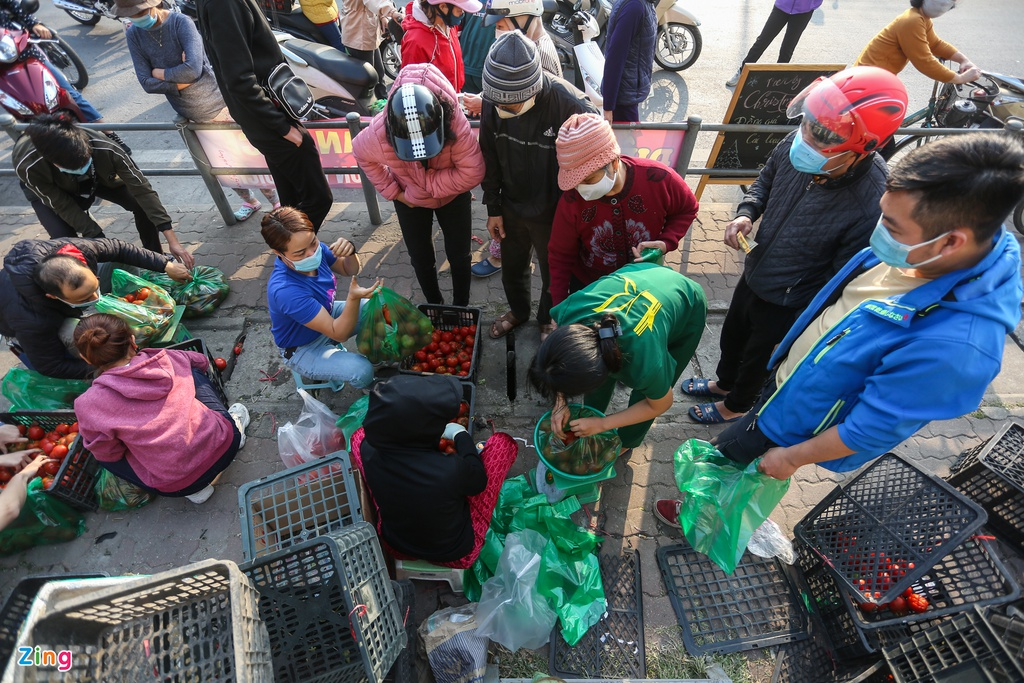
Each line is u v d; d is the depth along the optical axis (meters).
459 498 2.29
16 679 1.18
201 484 2.89
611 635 2.54
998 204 1.29
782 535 2.67
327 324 2.96
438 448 2.54
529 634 2.39
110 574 2.81
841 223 2.11
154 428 2.60
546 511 2.69
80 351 2.60
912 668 2.08
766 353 2.75
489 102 2.64
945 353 1.48
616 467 3.15
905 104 1.74
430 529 2.29
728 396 3.13
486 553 2.65
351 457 2.65
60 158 3.07
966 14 7.70
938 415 1.56
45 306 2.89
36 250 2.85
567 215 2.55
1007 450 2.77
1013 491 2.65
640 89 4.35
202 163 4.14
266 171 4.18
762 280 2.45
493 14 3.37
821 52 6.95
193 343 3.28
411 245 3.36
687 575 2.74
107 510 3.00
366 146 2.82
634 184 2.38
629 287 2.10
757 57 6.19
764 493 2.38
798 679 2.42
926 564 2.18
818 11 7.80
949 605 2.32
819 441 1.85
